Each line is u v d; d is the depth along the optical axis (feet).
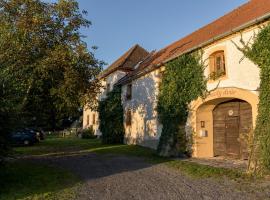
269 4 46.70
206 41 50.75
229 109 53.06
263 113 38.91
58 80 57.57
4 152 30.94
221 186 30.81
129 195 27.32
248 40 43.80
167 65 61.36
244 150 49.55
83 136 122.72
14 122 31.55
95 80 63.21
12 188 29.43
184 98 56.49
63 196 26.84
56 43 57.88
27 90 52.16
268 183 32.12
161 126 65.31
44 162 48.21
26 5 54.80
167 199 26.07
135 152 62.95
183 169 40.60
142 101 75.56
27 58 53.52
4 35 49.01
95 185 31.27
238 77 45.44
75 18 58.90
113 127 87.15
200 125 54.54
